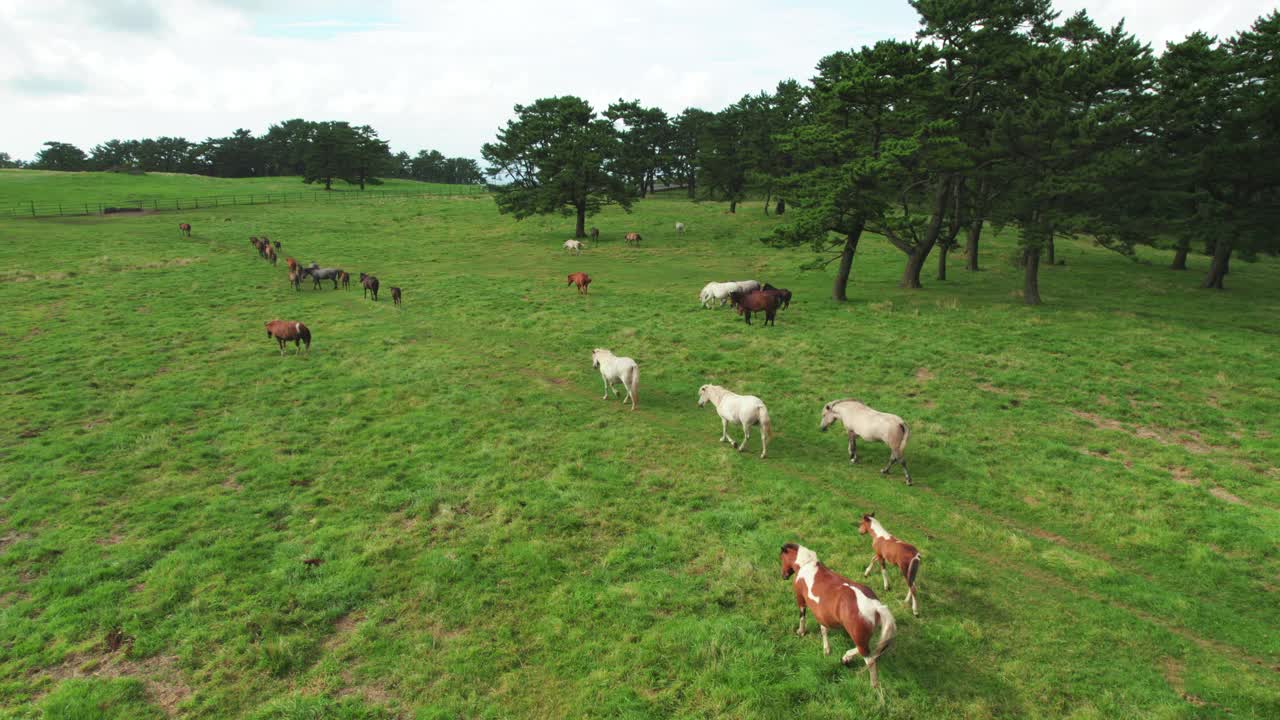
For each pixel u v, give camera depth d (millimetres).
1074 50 31328
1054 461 14531
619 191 61219
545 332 27594
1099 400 18375
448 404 18750
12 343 24438
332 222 67312
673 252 53344
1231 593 9836
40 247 46250
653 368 22359
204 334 26422
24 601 9641
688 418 17859
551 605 9570
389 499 12883
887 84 29234
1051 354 22969
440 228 65688
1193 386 19438
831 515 12148
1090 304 32156
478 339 26562
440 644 8812
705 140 81062
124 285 35719
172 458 14953
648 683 8008
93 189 95438
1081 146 30734
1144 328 26578
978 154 33125
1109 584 10070
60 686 7938
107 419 17359
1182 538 11305
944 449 15336
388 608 9523
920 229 39531
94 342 24797
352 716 7551
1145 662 8359
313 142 116312
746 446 15820
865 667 8164
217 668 8297
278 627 9070
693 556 10844
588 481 13656
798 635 8797
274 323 23828
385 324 28906
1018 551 10992
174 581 10023
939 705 7570
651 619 9211
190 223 63375
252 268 42969
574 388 20516
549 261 49156
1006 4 31141
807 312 30672
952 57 31719
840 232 32812
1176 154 37969
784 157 72938
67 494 13016
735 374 21516
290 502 12836
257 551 10977
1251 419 16641
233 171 180625
